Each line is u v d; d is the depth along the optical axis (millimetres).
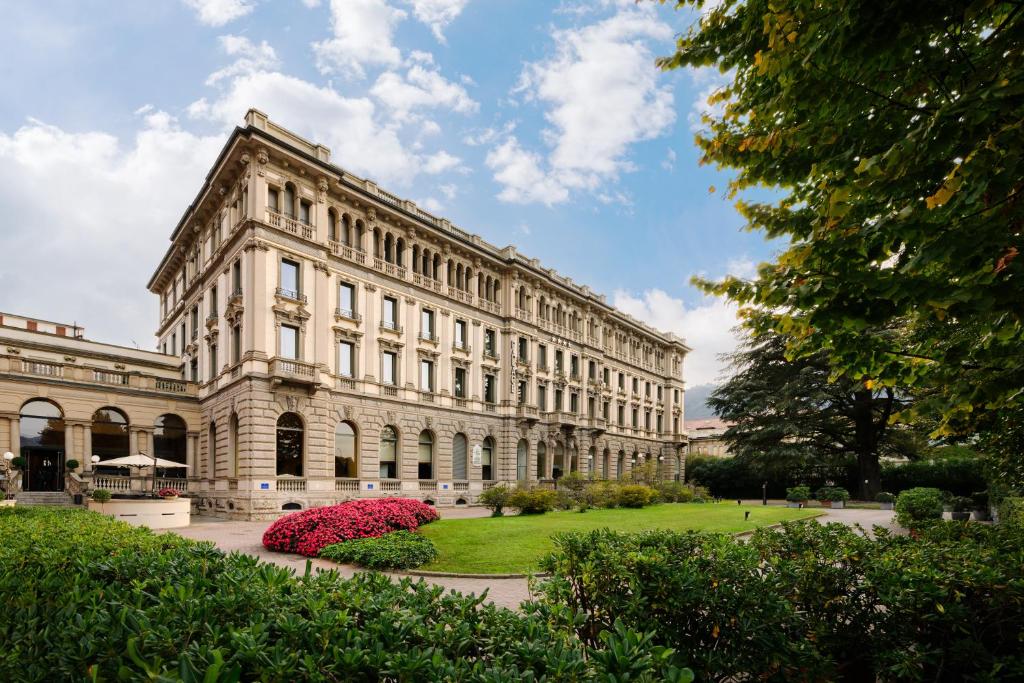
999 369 5215
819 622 5613
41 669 2848
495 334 44688
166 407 33906
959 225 4277
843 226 5102
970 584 5262
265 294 29422
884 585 5469
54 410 30438
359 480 32906
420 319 38406
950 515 28531
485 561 14297
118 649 2881
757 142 5637
